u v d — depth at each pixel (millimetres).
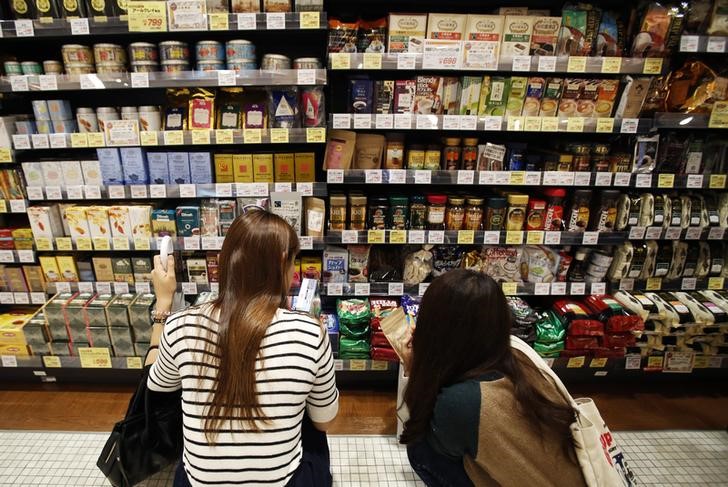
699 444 2250
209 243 2348
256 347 1078
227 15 2025
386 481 1998
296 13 2021
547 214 2412
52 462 2061
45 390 2576
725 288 2541
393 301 2576
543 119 2213
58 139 2221
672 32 2115
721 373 2693
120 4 2074
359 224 2377
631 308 2436
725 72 2191
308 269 2469
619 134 2428
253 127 2230
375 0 2344
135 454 1542
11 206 2318
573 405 1096
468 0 2357
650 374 2648
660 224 2402
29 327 2365
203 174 2289
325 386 1224
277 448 1114
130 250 2523
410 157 2312
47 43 2457
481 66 2117
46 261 2447
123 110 2219
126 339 2396
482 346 1092
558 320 2480
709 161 2396
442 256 2547
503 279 2545
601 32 2180
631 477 1195
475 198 2391
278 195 2262
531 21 2125
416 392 1168
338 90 2545
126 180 2293
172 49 2105
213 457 1101
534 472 1023
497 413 1015
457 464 1230
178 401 1596
